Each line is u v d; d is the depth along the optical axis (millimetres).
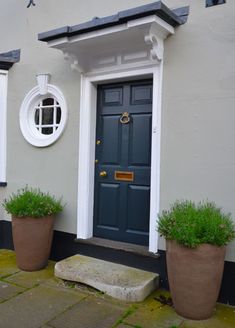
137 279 3348
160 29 3330
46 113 4590
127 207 3986
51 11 4438
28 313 2938
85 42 3680
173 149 3473
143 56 3668
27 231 3865
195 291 2824
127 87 3992
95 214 4215
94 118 4180
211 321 2865
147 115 3859
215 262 2820
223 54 3203
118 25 3354
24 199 3963
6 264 4168
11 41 4805
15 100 4734
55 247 4320
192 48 3367
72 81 4207
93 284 3322
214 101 3250
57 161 4328
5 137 4816
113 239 4074
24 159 4633
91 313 2949
